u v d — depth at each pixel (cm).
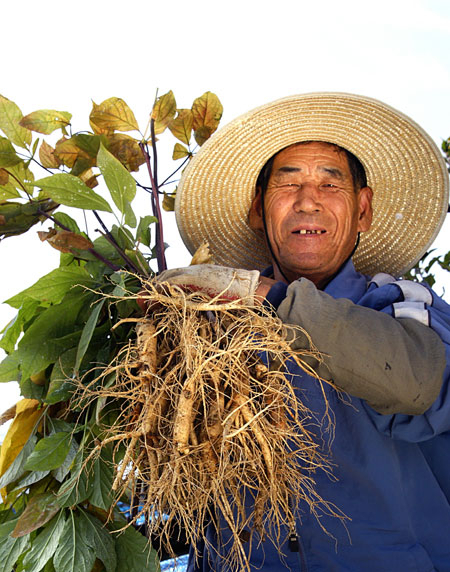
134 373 118
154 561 117
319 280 159
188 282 114
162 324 110
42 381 136
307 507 127
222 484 101
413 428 118
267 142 164
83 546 114
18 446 132
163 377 107
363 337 105
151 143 163
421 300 129
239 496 105
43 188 126
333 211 154
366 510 126
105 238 140
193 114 173
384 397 107
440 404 113
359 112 157
